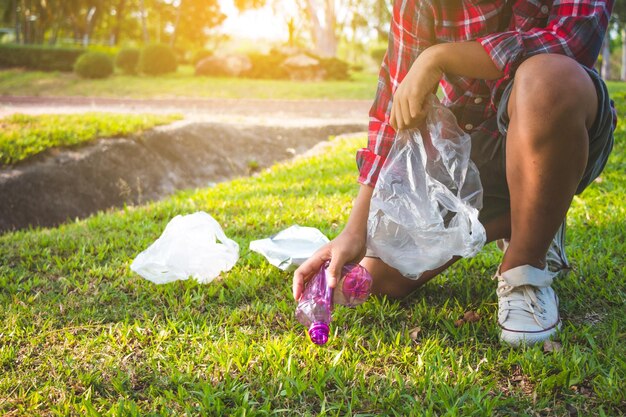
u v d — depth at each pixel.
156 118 8.58
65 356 1.83
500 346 1.81
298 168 5.81
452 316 1.98
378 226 1.83
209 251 2.41
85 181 6.36
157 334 1.94
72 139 6.80
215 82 19.14
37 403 1.58
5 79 19.61
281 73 21.77
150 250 2.44
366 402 1.54
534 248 1.73
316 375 1.63
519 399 1.52
